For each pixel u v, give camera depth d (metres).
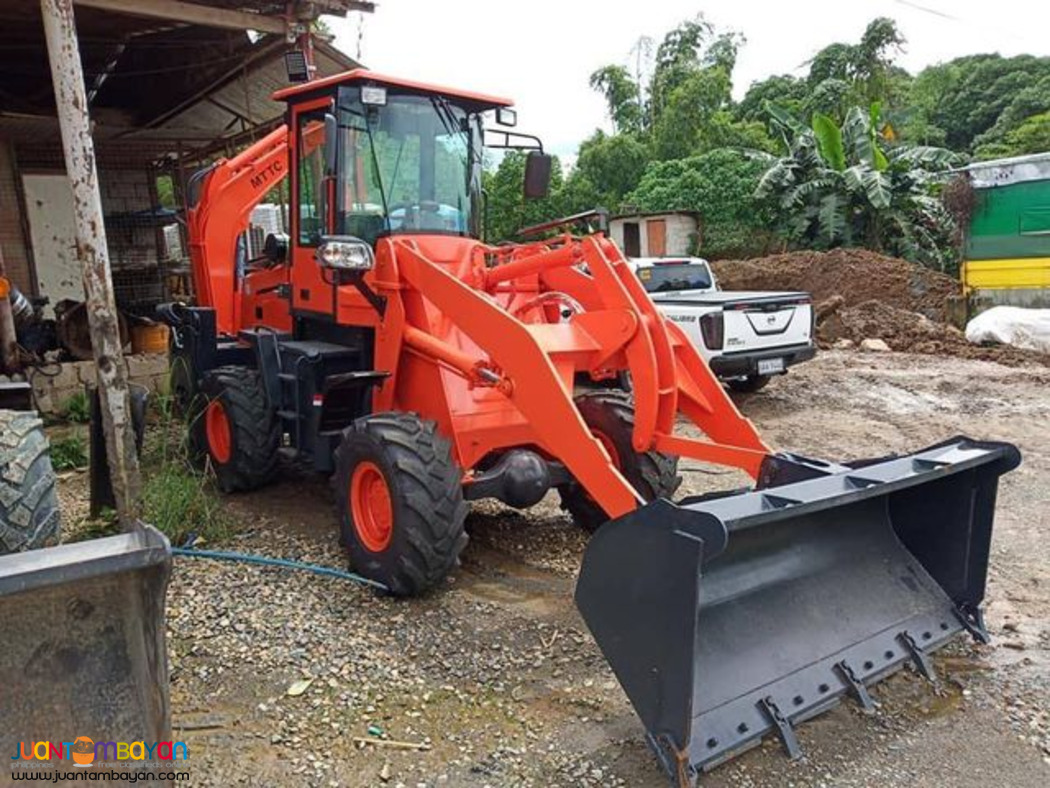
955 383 9.67
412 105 4.91
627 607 2.75
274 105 10.70
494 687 3.36
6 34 8.24
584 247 4.29
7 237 10.60
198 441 6.03
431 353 4.32
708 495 3.48
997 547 4.86
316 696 3.27
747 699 2.98
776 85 29.45
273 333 5.50
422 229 4.98
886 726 3.11
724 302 8.20
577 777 2.81
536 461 4.23
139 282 11.88
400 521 3.87
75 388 7.80
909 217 18.91
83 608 1.95
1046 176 12.62
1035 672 3.48
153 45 8.84
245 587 4.18
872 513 3.78
